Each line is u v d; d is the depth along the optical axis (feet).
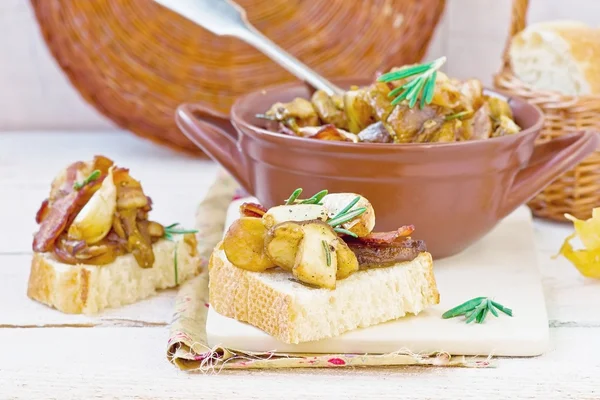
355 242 2.36
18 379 2.30
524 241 2.68
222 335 2.31
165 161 3.37
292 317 2.26
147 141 3.54
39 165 3.33
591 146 2.57
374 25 3.33
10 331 2.43
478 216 2.52
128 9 3.30
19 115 3.67
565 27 2.95
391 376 2.28
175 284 2.58
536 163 2.60
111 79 3.31
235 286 2.35
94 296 2.49
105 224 2.49
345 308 2.31
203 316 2.44
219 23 2.81
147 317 2.48
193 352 2.31
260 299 2.31
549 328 2.43
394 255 2.35
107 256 2.49
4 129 3.67
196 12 2.81
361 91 2.58
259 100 2.72
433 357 2.31
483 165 2.46
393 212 2.47
